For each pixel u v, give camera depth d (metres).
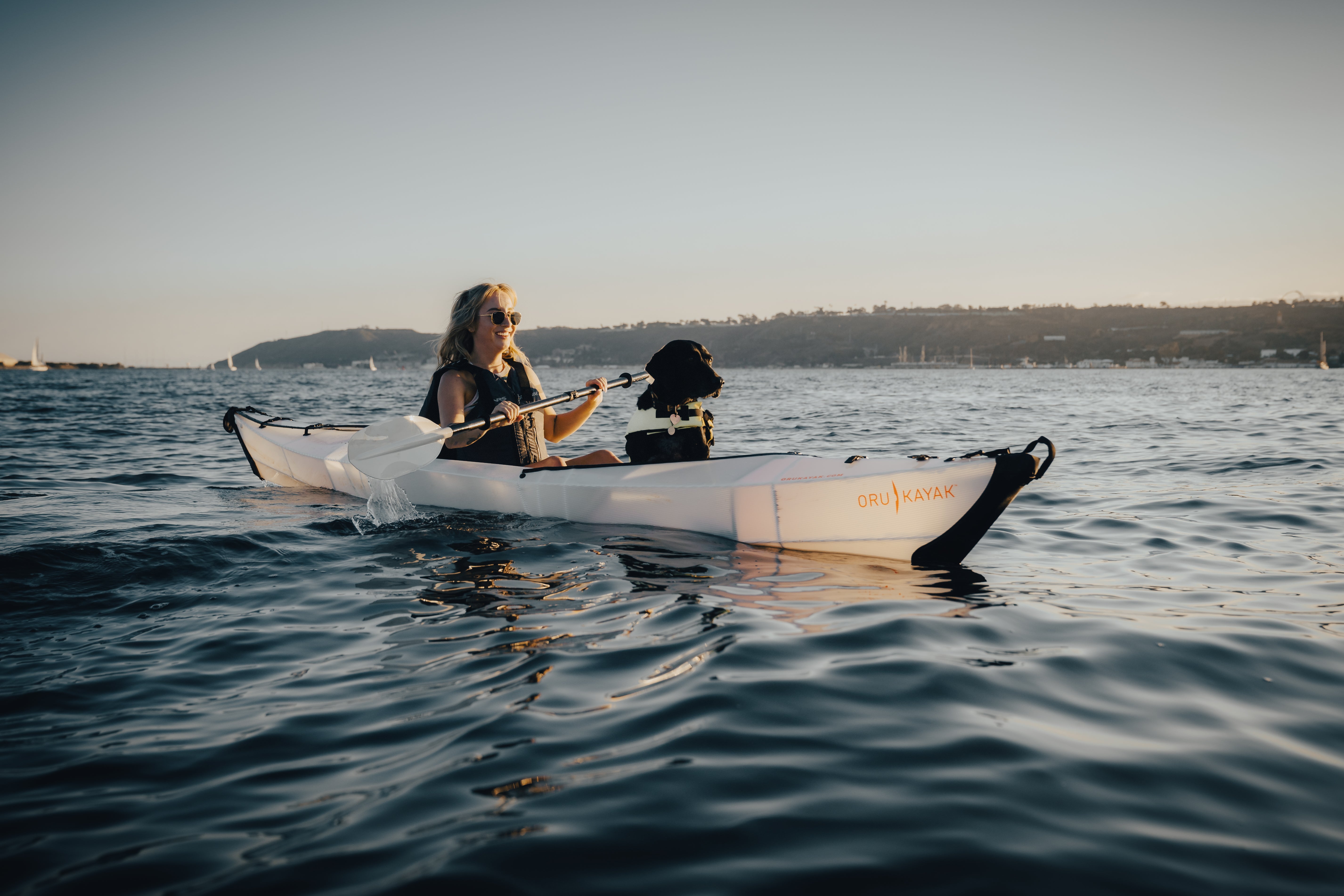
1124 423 14.37
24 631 2.59
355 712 1.94
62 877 1.27
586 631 2.55
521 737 1.78
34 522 4.38
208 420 15.95
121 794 1.54
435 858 1.31
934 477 3.44
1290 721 1.88
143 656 2.35
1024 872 1.28
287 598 2.97
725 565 3.49
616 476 4.36
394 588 3.10
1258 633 2.53
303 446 6.05
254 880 1.25
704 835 1.39
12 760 1.69
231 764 1.67
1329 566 3.55
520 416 4.59
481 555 3.65
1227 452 8.59
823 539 3.72
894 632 2.52
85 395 33.06
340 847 1.35
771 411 19.58
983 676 2.15
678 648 2.38
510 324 4.66
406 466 4.48
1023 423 14.67
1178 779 1.59
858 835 1.38
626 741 1.76
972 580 3.27
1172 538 4.19
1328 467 7.07
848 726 1.83
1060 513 4.94
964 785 1.56
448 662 2.28
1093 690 2.06
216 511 4.81
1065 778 1.59
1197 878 1.26
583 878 1.26
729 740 1.76
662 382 4.45
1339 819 1.44
